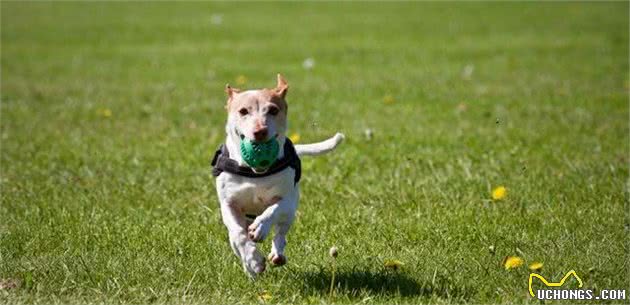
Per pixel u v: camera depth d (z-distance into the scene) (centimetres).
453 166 1034
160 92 1730
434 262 691
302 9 3531
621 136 1209
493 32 2725
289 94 1664
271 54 2316
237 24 3028
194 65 2144
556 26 2828
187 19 3200
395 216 829
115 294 626
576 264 675
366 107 1501
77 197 920
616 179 955
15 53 2419
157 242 750
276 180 637
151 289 633
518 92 1648
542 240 746
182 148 1170
